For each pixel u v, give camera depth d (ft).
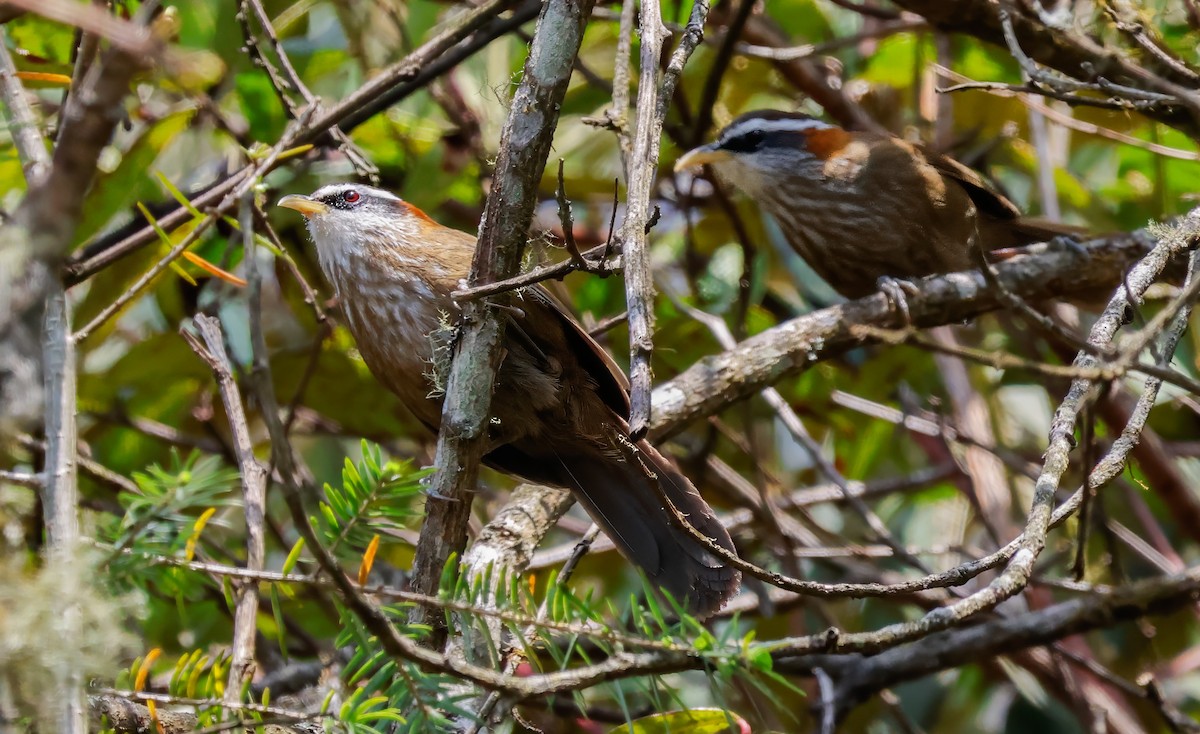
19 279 13.92
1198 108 22.34
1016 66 38.06
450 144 37.22
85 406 34.12
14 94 18.51
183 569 16.25
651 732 21.62
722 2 38.99
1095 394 18.92
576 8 19.63
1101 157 42.75
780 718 35.91
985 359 16.61
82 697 14.02
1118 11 27.43
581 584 37.60
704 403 29.94
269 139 33.83
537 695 15.44
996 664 37.17
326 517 17.48
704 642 15.72
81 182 12.49
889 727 38.09
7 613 13.61
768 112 36.42
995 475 35.47
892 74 41.42
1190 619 38.55
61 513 15.44
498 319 19.98
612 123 23.91
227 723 16.26
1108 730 34.32
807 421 41.73
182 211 27.25
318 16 39.96
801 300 42.06
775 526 33.73
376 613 14.57
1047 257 33.17
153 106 33.42
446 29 30.12
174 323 35.32
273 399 13.24
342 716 16.30
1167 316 17.11
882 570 38.70
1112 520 36.76
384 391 35.94
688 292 40.45
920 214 35.22
